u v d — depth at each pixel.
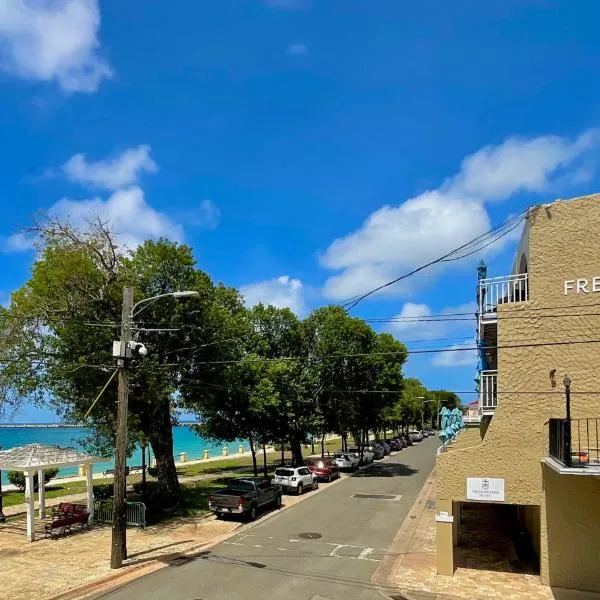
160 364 22.50
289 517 24.06
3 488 31.64
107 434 22.73
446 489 15.48
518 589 14.05
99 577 14.48
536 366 15.28
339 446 76.62
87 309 21.67
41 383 21.64
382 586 14.27
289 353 38.62
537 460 14.89
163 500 25.25
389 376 47.78
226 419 33.78
